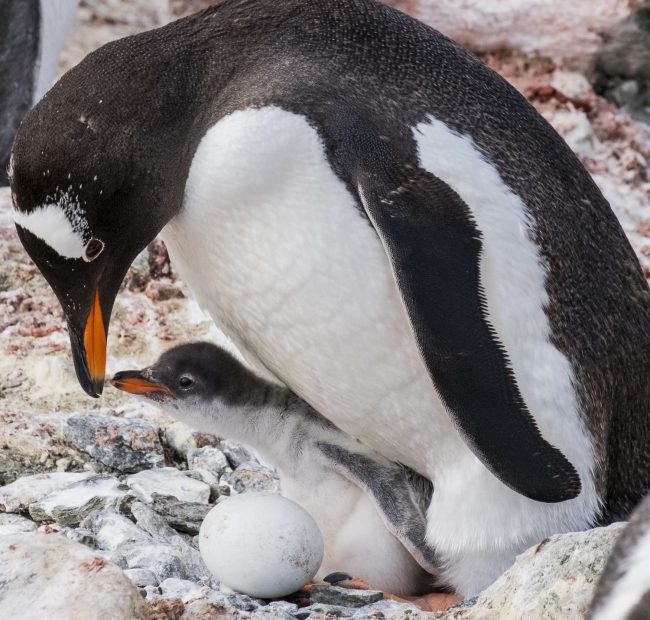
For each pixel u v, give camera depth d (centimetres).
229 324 1220
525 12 2114
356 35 1175
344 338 1135
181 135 1136
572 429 1145
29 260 1739
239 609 1049
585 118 2084
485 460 1061
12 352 1591
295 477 1248
